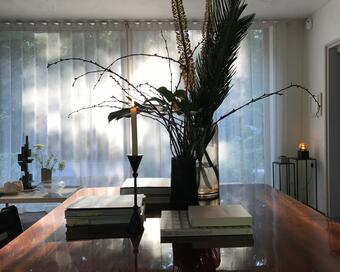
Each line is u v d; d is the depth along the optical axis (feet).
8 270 2.93
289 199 5.57
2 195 10.02
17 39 14.25
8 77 14.32
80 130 14.40
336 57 12.95
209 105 4.92
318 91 13.67
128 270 2.90
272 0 12.40
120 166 14.51
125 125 14.47
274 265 2.90
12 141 14.37
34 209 14.48
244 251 3.26
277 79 14.60
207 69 4.95
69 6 12.58
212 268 2.89
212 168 5.44
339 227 4.00
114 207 4.23
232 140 14.64
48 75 14.35
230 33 4.98
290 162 14.51
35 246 3.53
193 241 3.58
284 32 14.61
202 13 13.39
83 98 14.38
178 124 4.87
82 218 4.20
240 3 5.66
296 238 3.60
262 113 14.70
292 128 15.01
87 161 14.47
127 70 14.38
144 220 4.49
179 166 4.76
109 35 14.35
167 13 13.46
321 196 13.60
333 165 13.07
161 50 14.34
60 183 11.53
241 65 14.55
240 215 3.77
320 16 13.33
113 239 3.73
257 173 14.79
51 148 14.39
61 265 3.02
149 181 6.03
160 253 3.28
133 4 12.44
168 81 14.26
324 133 13.23
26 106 14.37
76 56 14.30
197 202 4.82
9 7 12.62
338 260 2.99
